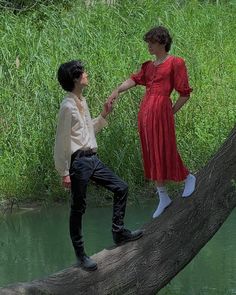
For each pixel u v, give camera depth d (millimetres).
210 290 6812
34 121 10531
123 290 5781
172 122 5668
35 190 9953
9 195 9883
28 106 10734
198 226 5879
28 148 10305
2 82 11062
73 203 5566
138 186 10008
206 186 5910
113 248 5879
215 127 10828
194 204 5883
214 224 5895
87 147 5484
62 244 8328
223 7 14797
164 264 5852
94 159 5531
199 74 11820
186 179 5895
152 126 5656
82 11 12727
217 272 7281
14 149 10391
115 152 10031
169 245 5859
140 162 10047
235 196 5902
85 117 5512
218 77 12289
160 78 5652
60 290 5656
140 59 11586
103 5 13242
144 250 5844
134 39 12117
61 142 5402
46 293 5617
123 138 10203
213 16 13938
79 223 5637
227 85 11977
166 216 5918
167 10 13344
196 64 11906
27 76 11023
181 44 12352
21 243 8398
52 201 9797
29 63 11266
